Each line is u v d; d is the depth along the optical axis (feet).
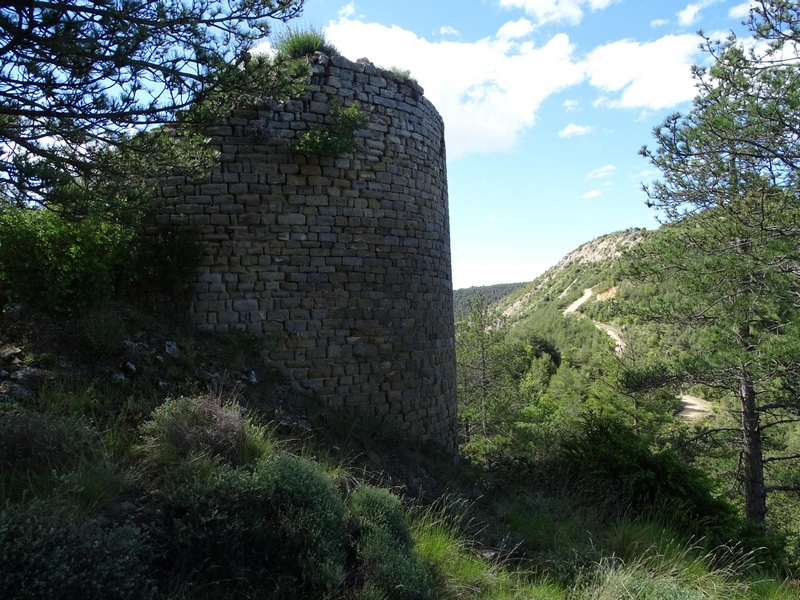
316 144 23.06
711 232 31.78
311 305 23.68
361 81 25.25
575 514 22.56
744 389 36.99
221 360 21.16
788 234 27.76
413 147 27.20
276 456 14.92
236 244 22.76
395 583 12.81
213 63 15.90
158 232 22.80
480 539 18.43
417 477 21.84
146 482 13.15
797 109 24.57
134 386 17.66
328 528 13.47
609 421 31.14
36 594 8.52
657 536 20.65
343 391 24.14
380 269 25.45
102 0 13.92
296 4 17.21
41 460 12.23
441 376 28.84
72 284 19.51
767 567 22.77
